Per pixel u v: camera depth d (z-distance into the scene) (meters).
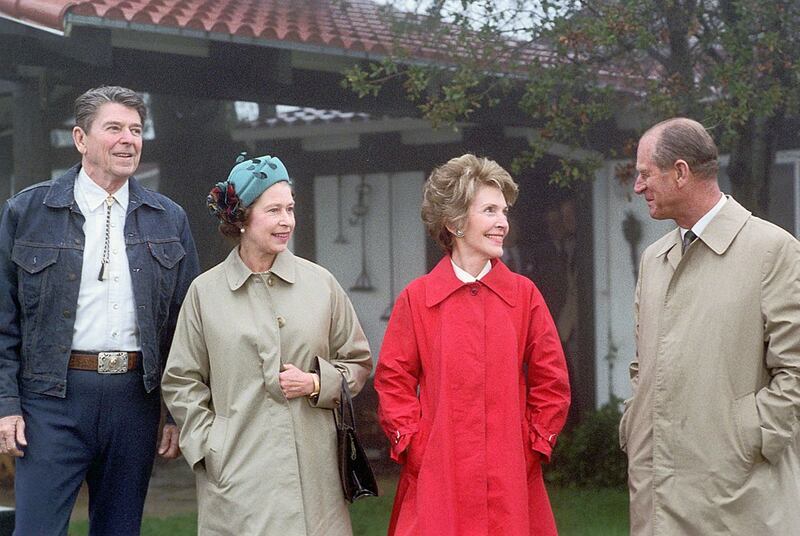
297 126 7.85
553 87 6.64
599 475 8.27
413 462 3.42
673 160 3.21
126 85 6.89
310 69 7.14
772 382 3.13
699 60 6.52
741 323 3.15
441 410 3.36
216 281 3.57
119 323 3.66
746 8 6.18
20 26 6.45
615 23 6.21
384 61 6.54
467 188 3.41
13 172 7.05
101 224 3.69
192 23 6.41
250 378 3.46
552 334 3.50
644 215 8.84
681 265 3.25
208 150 7.44
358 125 8.05
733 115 6.17
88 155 3.67
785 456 3.21
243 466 3.41
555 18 6.33
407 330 3.50
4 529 4.73
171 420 3.84
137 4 6.46
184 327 3.56
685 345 3.20
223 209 3.50
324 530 3.42
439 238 3.55
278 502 3.37
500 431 3.36
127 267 3.70
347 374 3.53
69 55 6.51
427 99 6.96
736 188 6.94
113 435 3.67
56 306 3.61
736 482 3.14
